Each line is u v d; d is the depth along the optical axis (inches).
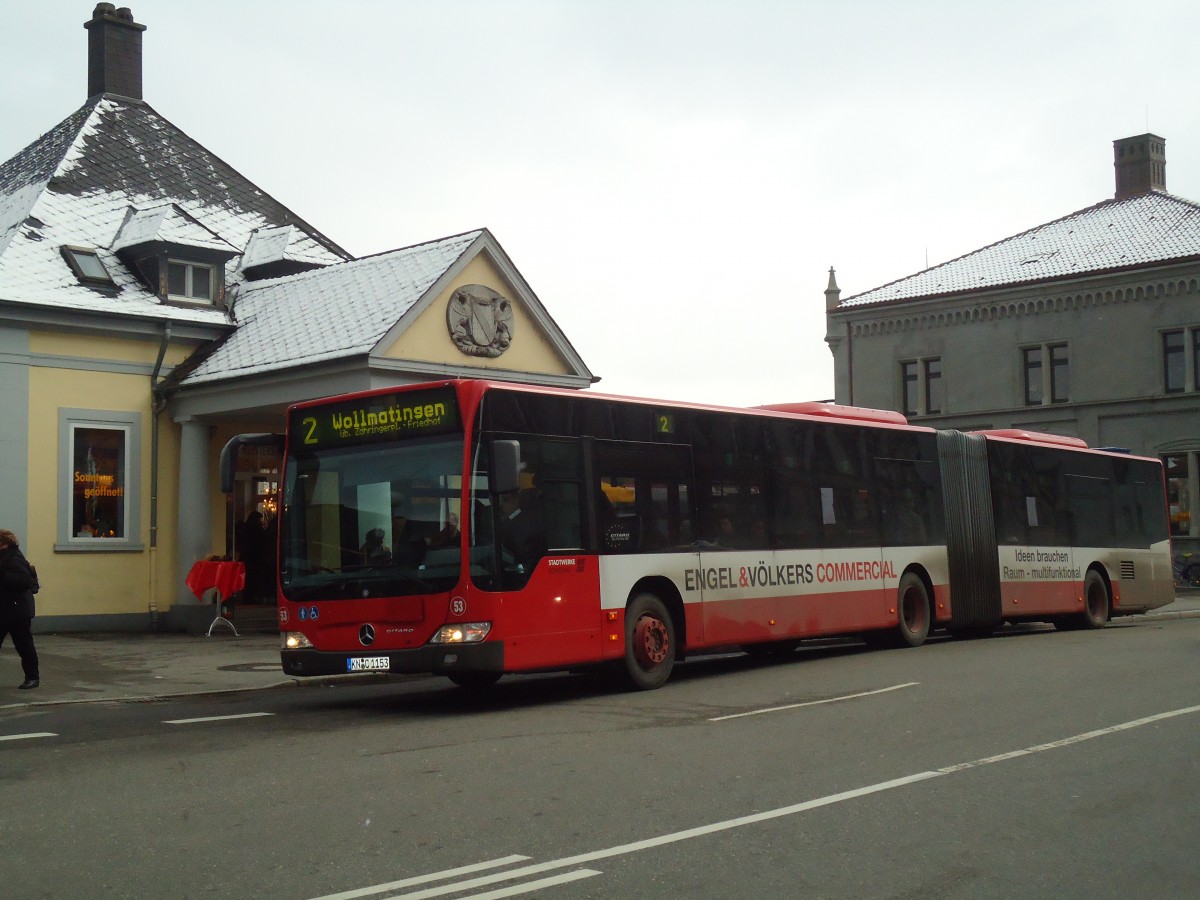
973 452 857.5
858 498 738.2
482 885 243.8
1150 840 280.5
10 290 908.0
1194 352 1744.6
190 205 1159.6
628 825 294.4
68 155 1103.6
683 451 612.1
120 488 964.6
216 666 697.0
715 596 617.3
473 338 933.2
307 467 545.0
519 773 362.6
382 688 629.9
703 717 477.4
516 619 510.3
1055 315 1844.2
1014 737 415.8
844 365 2018.9
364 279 981.8
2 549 586.9
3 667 685.9
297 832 290.4
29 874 256.4
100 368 952.9
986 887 243.8
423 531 510.3
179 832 291.7
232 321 1016.2
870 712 479.5
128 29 1231.5
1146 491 1069.8
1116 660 666.2
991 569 853.2
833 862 261.3
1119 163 2055.9
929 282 1988.2
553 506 537.0
